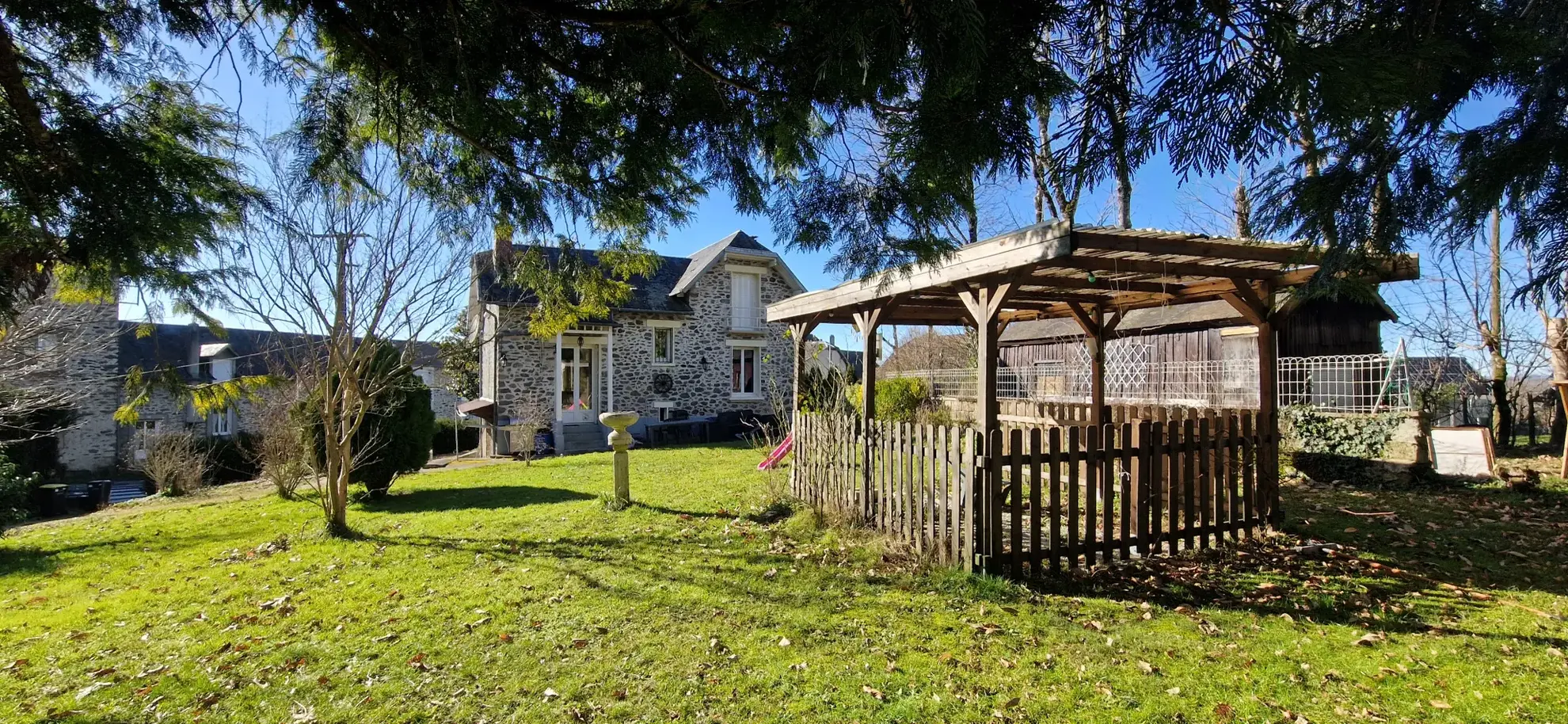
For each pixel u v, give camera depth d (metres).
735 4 1.93
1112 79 1.76
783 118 2.39
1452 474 8.16
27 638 3.90
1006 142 1.93
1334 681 3.08
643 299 21.33
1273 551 5.22
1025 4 1.70
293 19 2.40
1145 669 3.19
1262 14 1.52
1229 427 5.42
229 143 2.51
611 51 2.50
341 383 6.50
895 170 2.52
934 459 4.98
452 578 4.84
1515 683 3.04
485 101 2.65
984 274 4.71
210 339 22.67
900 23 1.67
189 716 2.92
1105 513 4.79
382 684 3.18
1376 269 2.56
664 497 8.05
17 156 1.97
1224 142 1.73
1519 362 12.79
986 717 2.80
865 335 7.23
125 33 2.25
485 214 3.68
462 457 18.23
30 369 8.73
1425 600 4.16
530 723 2.82
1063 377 16.09
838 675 3.18
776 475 9.05
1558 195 2.05
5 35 1.85
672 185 3.41
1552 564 4.85
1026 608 4.02
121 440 19.31
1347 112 1.64
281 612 4.21
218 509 8.79
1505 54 1.91
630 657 3.41
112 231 2.04
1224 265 5.13
